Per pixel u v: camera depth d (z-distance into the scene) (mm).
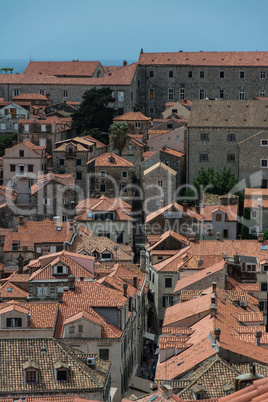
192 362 121562
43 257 182000
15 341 122062
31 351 121000
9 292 178625
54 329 146625
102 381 120188
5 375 117375
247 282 190625
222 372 115375
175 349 128875
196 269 197875
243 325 148375
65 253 180500
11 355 120062
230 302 161250
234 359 122000
